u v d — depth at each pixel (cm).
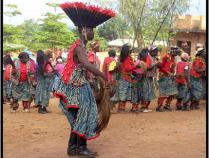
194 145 716
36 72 1119
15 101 1127
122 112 1099
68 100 617
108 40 2892
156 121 962
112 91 652
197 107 1191
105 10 627
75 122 620
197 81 1162
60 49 2831
